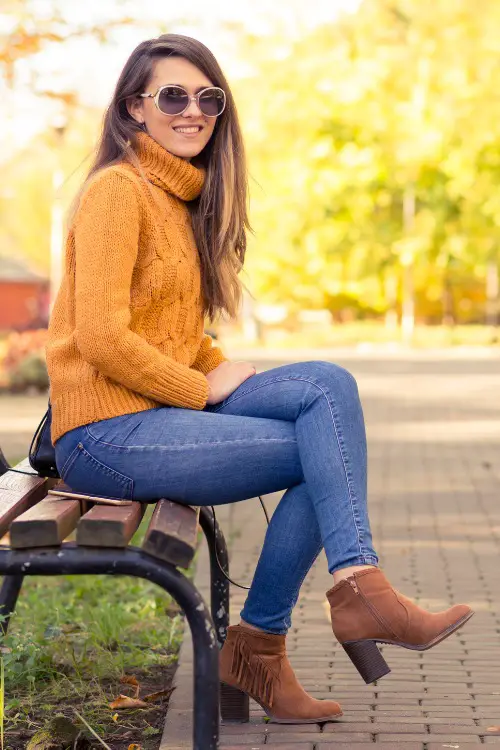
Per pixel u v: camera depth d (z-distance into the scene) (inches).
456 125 1441.9
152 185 134.5
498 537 292.7
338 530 123.9
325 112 1446.9
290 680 144.2
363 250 1555.1
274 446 126.9
